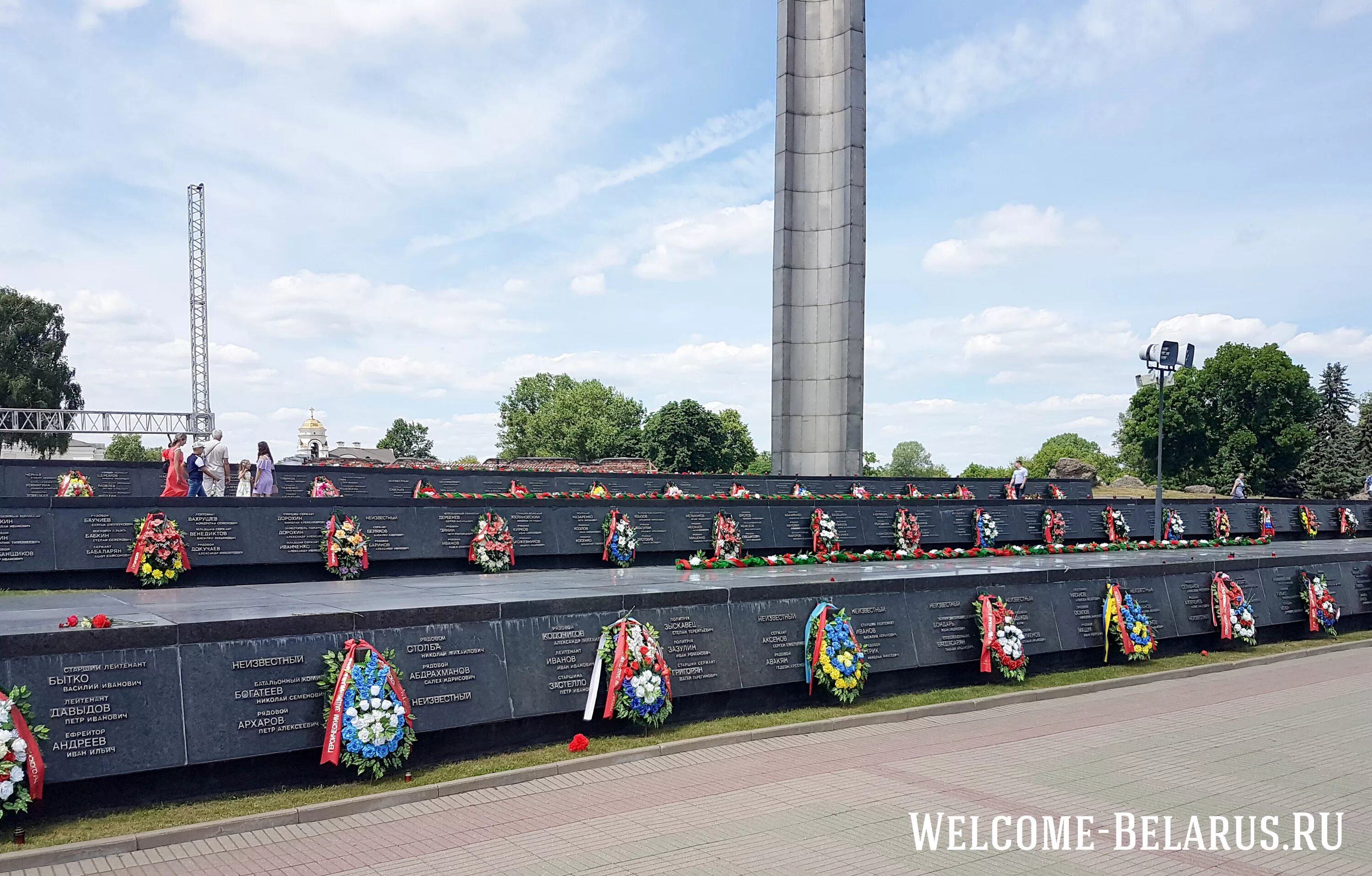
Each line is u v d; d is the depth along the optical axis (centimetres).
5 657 723
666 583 1279
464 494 2497
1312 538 3259
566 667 1000
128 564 1476
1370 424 7338
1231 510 3064
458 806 814
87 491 2100
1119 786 900
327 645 866
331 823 768
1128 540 2675
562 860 694
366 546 1636
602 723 1018
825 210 3509
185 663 797
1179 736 1091
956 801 848
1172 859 725
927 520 2430
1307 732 1118
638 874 672
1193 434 7250
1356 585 1914
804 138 3544
